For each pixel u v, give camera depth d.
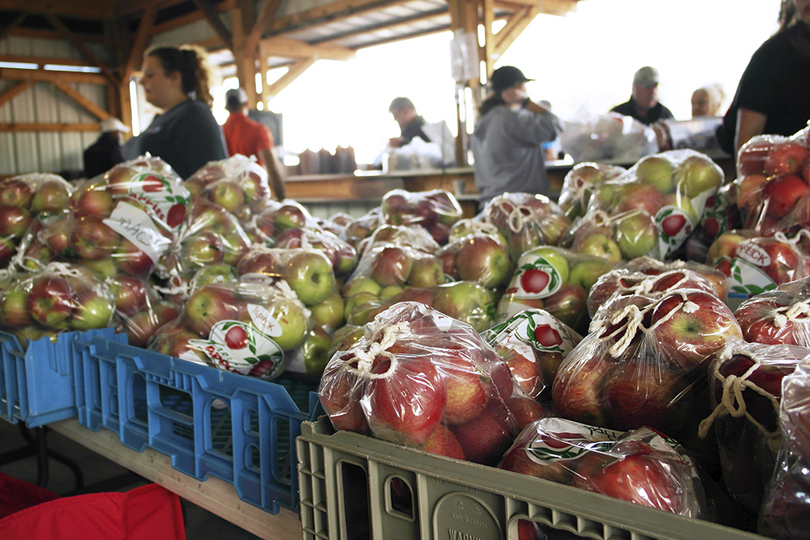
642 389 0.75
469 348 0.79
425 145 5.27
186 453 1.00
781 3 1.74
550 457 0.65
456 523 0.59
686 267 1.07
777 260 1.11
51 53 11.44
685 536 0.46
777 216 1.18
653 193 1.36
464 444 0.76
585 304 1.18
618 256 1.33
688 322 0.76
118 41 11.83
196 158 2.26
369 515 0.66
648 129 3.56
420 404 0.68
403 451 0.64
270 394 0.85
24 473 2.37
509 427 0.79
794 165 1.18
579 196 1.63
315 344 1.28
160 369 1.04
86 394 1.22
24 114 11.26
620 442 0.67
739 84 1.83
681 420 0.74
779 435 0.59
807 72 1.67
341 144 6.28
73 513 0.98
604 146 3.63
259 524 0.90
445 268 1.42
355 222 1.94
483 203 3.69
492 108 3.59
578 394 0.81
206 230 1.49
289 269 1.31
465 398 0.74
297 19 8.34
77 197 1.43
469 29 5.65
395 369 0.70
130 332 1.40
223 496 0.96
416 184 5.39
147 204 1.42
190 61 2.41
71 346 1.24
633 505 0.50
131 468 1.16
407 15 8.15
